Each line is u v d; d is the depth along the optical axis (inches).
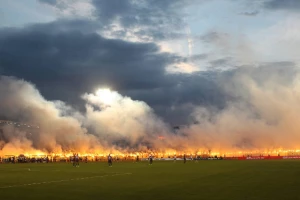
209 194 1052.5
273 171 2078.0
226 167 2642.7
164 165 3289.9
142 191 1155.3
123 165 3368.6
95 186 1328.7
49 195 1066.7
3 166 3257.9
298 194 1024.2
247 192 1084.5
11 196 1043.3
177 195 1040.2
